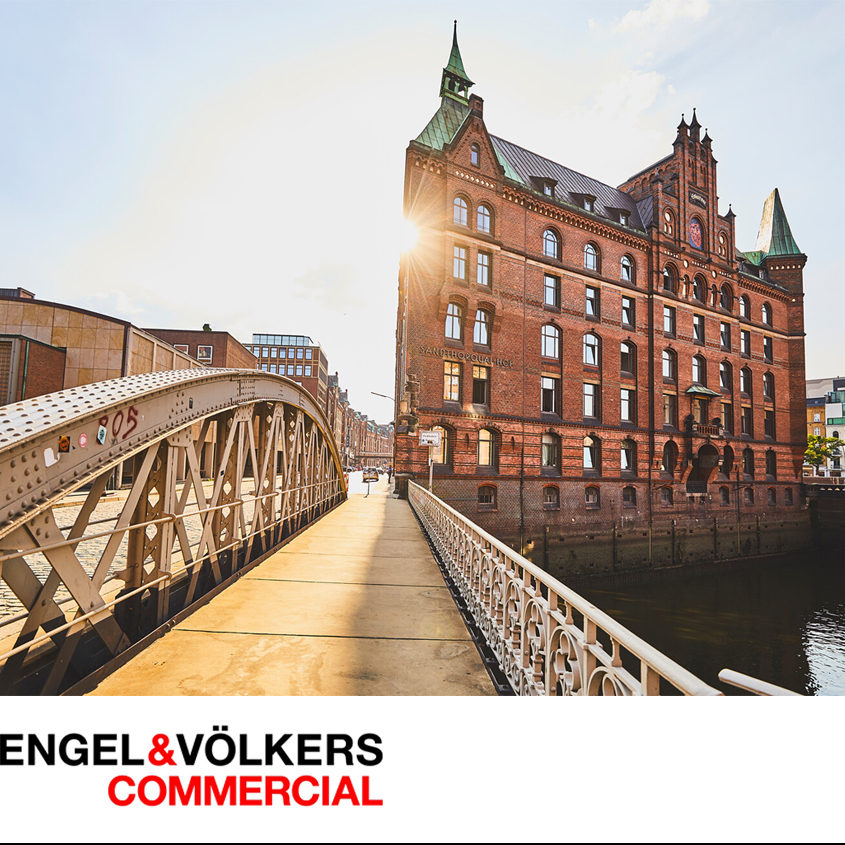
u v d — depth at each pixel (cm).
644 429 2681
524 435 2295
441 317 2138
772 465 3416
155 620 386
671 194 2983
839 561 3303
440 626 436
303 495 942
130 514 333
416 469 2053
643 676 158
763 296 3519
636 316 2745
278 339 6962
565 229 2542
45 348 1906
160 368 2386
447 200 2156
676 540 2723
